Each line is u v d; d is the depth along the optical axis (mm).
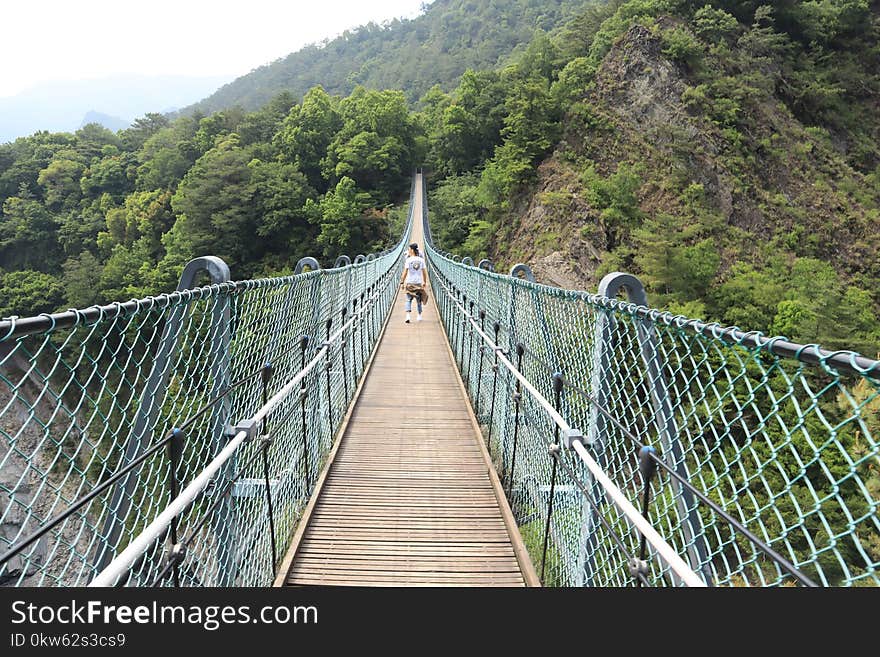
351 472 3457
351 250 40281
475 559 2516
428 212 40531
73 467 1074
